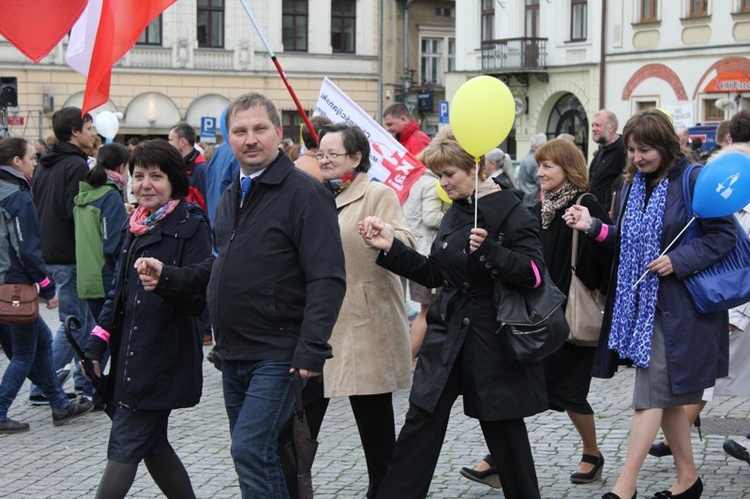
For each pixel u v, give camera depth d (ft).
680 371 22.12
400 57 167.53
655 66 129.39
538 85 145.89
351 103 34.14
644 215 22.81
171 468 21.59
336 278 18.93
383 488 21.36
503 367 20.97
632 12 131.85
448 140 21.44
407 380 24.44
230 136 19.22
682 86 126.31
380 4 163.84
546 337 20.53
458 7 154.71
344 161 24.43
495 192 21.31
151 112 150.10
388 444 24.48
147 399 20.62
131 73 148.77
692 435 30.27
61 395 33.04
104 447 30.30
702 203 21.76
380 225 21.99
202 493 25.50
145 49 149.38
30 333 31.81
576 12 139.85
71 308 35.60
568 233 25.34
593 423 25.89
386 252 22.12
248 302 18.93
